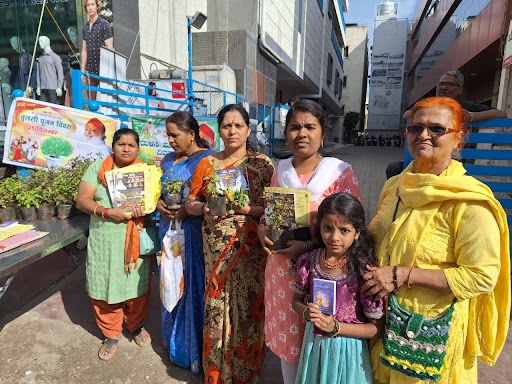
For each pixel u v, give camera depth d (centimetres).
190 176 255
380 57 3678
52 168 385
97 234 262
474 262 137
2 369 268
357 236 165
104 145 470
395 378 159
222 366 229
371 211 655
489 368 263
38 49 848
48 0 837
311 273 172
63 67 859
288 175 193
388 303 157
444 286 141
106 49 698
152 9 963
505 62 599
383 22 3631
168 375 262
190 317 255
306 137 183
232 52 1230
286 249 184
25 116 416
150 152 503
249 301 231
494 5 799
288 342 195
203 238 236
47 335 308
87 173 264
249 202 221
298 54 1903
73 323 325
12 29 850
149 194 261
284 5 1599
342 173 189
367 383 167
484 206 141
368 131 3825
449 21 1584
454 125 146
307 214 183
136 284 273
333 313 163
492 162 378
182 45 1127
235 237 221
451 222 145
